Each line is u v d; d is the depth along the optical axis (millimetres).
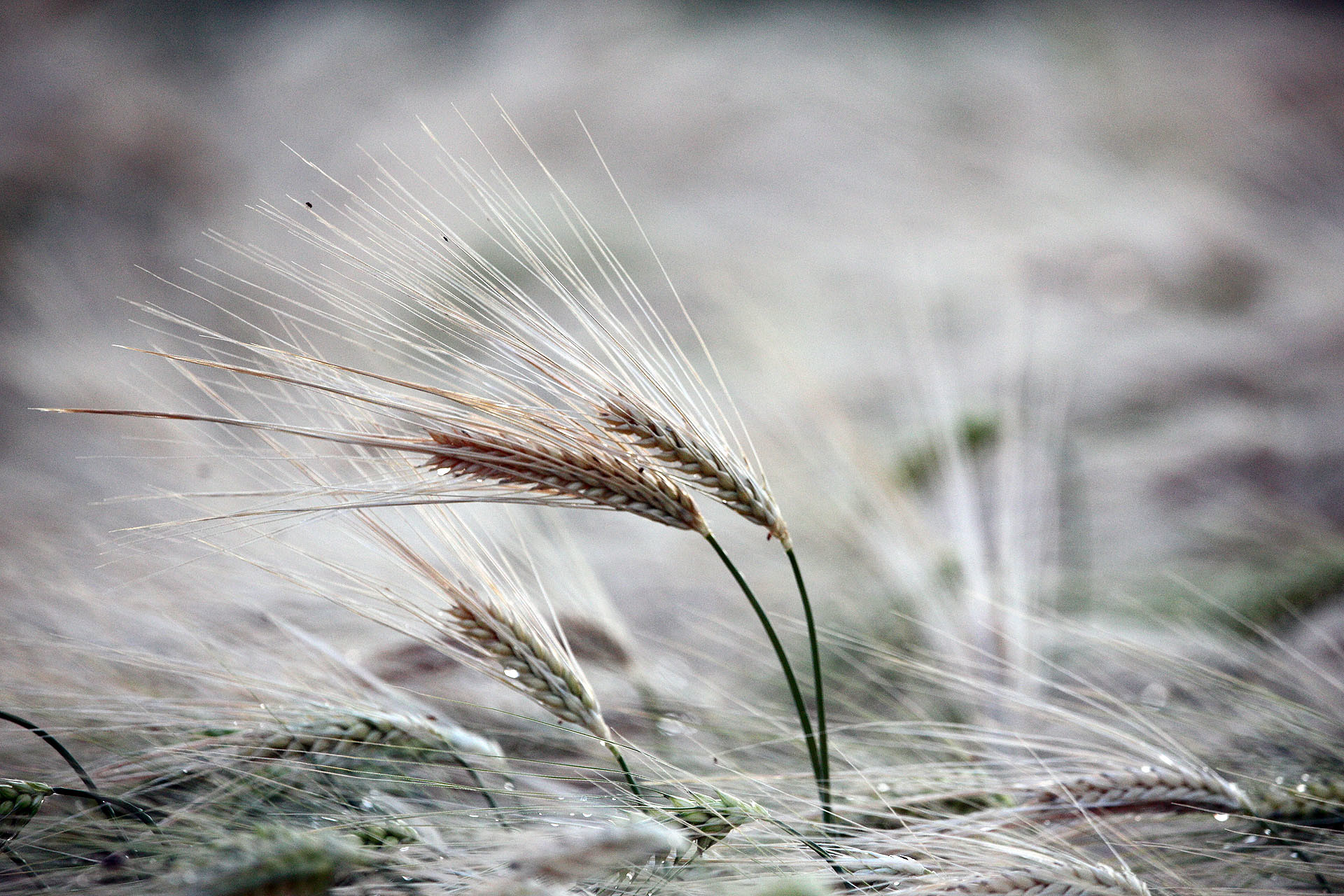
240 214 3408
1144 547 1363
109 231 3262
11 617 1098
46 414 1780
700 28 4664
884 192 3166
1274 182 2898
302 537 1187
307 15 6098
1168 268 2459
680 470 977
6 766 1019
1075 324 2191
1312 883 1029
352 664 1049
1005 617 1176
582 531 1557
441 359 979
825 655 1224
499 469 963
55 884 978
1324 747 1060
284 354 961
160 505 1273
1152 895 1013
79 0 5914
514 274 2654
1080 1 4602
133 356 2043
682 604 1327
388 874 975
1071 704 1117
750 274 2684
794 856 991
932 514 1471
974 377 1952
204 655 1062
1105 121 3449
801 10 4855
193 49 5812
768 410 1819
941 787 1044
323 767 998
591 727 999
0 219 3279
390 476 993
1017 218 2902
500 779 1047
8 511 1263
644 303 1006
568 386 974
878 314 2385
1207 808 1020
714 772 1081
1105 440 1709
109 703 1030
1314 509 1414
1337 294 2117
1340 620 1195
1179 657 1129
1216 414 1726
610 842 945
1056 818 1025
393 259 979
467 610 989
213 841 952
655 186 3381
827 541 1434
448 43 5246
